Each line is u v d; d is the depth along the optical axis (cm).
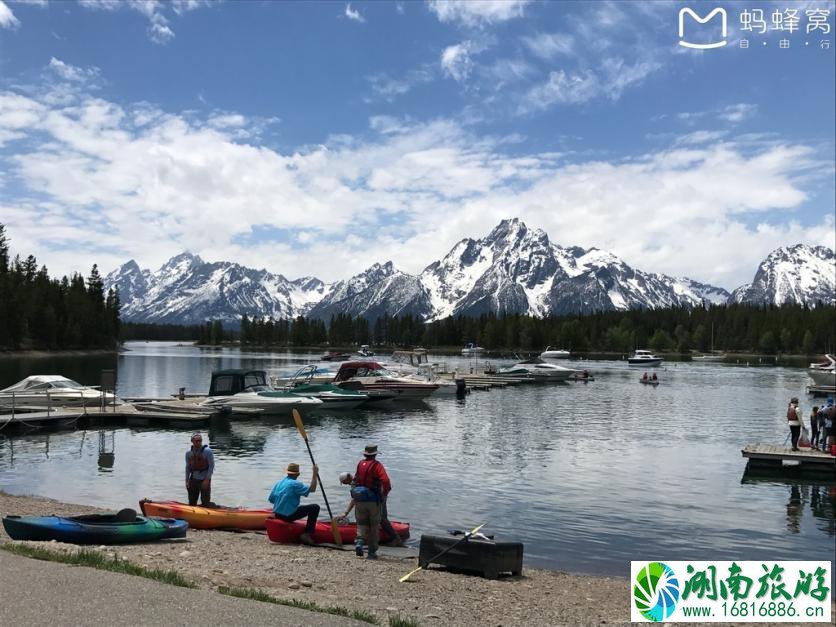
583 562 1714
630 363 14050
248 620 938
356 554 1584
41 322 14350
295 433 3881
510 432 4019
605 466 2986
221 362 13538
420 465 2964
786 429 4284
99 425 4112
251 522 1873
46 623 863
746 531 2025
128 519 1611
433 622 1110
